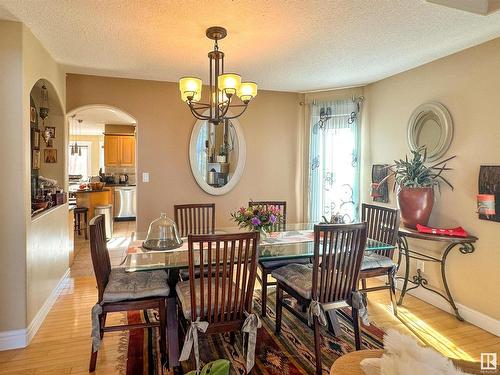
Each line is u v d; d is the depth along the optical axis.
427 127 3.27
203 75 3.70
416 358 1.19
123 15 2.24
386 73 3.61
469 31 2.50
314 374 2.10
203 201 4.25
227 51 2.92
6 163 2.35
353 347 2.42
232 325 2.02
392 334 1.32
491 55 2.67
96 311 2.09
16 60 2.35
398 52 2.95
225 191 4.32
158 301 2.20
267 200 4.52
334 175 4.32
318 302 2.16
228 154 4.36
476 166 2.80
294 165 4.61
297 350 2.37
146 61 3.22
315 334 2.13
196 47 2.83
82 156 11.09
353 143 4.17
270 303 3.22
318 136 4.44
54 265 3.24
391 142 3.72
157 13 2.21
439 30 2.48
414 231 2.99
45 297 2.91
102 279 2.18
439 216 3.15
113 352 2.31
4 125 2.34
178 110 4.09
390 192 3.69
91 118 7.08
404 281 3.24
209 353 2.34
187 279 2.53
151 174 4.03
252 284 2.04
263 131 4.46
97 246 2.13
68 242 3.93
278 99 4.50
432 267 3.20
